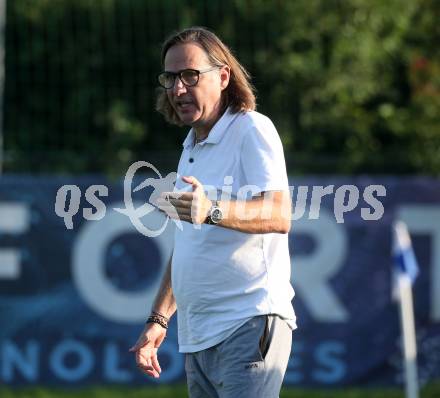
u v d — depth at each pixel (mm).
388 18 36031
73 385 28844
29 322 28938
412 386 25188
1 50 30547
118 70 34750
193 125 14938
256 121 14586
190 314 14992
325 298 29250
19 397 28094
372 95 35875
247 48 34562
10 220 29062
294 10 34812
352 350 29234
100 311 29031
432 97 35219
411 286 29594
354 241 29375
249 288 14609
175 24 34625
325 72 34938
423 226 29688
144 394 28297
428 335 29516
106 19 34625
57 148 34281
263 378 14609
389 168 32969
